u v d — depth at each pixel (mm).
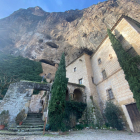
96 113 10617
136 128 7281
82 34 21000
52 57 27797
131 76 7582
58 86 8984
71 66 19109
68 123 9172
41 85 10508
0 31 37219
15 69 20188
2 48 32688
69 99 11500
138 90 6785
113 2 18562
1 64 19656
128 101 8266
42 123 8250
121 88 9336
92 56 16656
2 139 4238
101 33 17922
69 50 25109
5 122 7531
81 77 15250
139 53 8211
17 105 8664
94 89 13289
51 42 27984
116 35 11273
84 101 12516
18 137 4844
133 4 15844
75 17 29094
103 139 4988
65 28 27891
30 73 21500
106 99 11148
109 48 12477
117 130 8281
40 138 4859
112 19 16609
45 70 25828
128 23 9984
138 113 7387
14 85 9578
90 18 19781
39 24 36969
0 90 10344
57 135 6000
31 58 27547
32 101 16891
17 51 31141
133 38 9125
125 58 8570
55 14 34781
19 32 39406
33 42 28625
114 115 9125
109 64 11906
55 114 7535
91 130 8578
